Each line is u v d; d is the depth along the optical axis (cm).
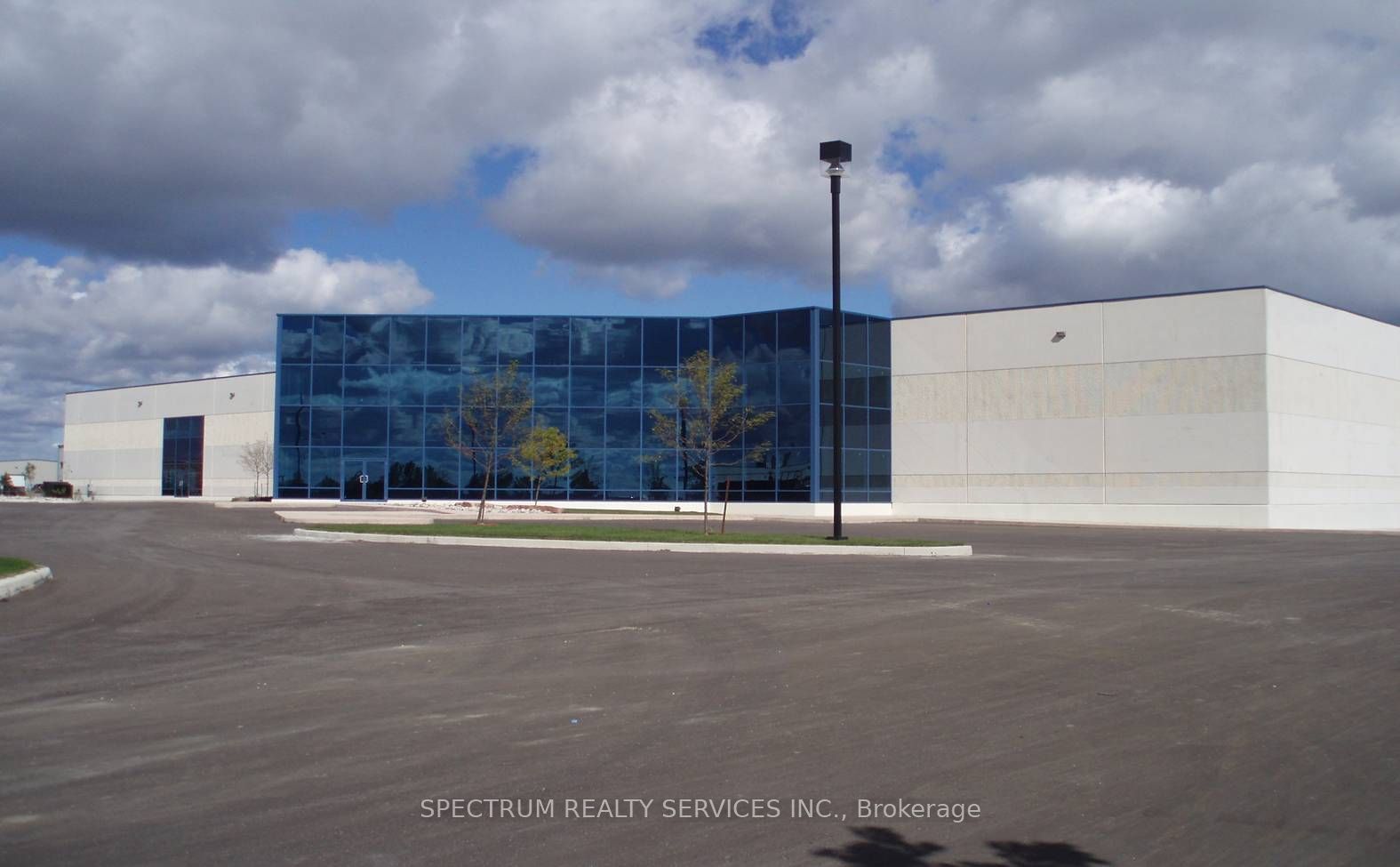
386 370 5006
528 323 4969
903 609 1414
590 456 4922
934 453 4594
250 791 630
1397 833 579
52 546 2394
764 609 1412
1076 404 4247
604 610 1400
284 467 5025
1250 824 591
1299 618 1347
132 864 516
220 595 1530
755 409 4697
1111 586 1698
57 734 757
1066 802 625
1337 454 4144
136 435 7175
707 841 556
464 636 1192
